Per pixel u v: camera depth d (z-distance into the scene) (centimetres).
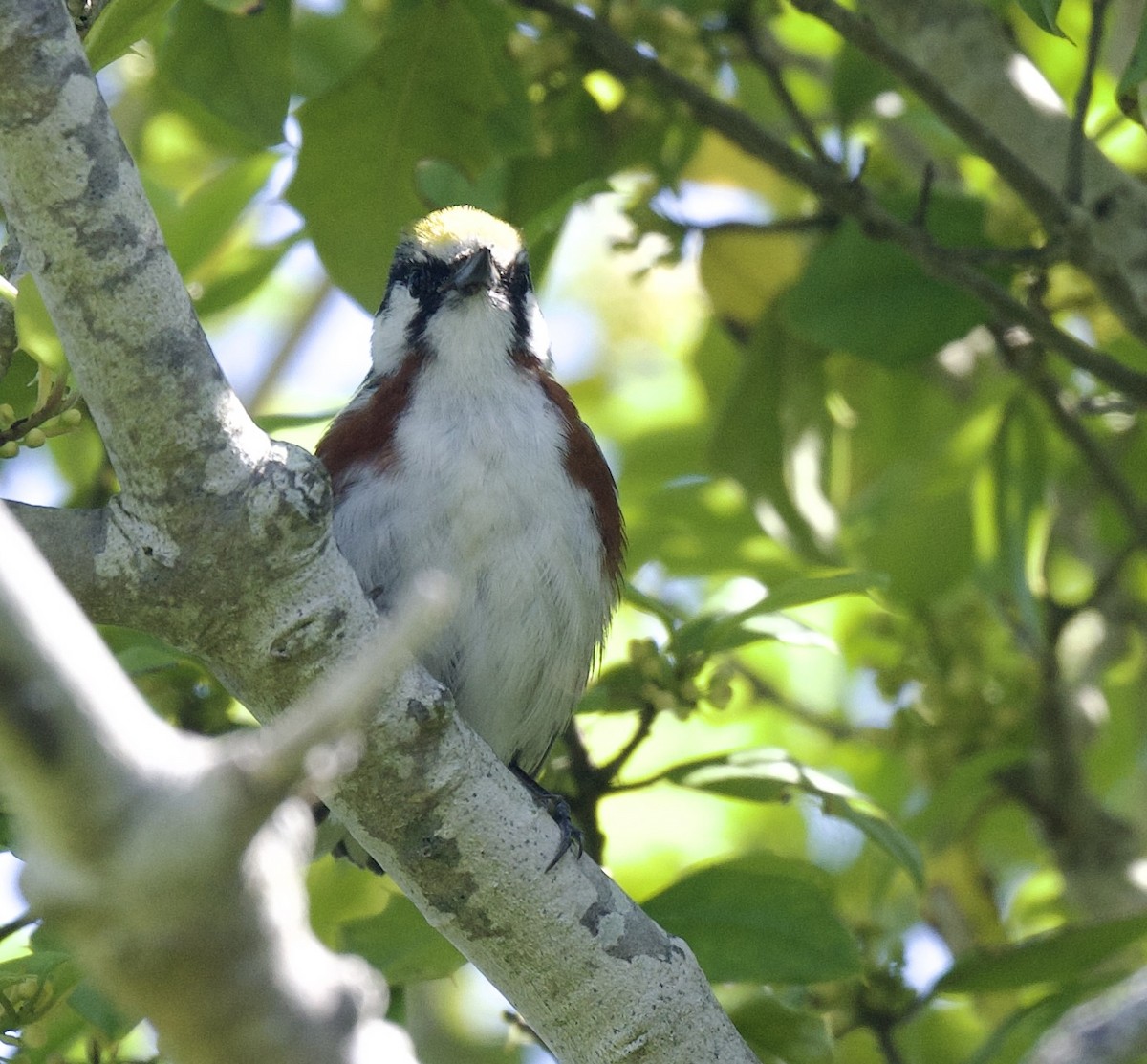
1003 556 1186
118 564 638
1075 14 1238
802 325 1141
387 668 403
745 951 884
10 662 379
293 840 429
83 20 791
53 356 795
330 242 1091
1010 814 1380
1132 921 943
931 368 1420
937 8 1087
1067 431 1190
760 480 1243
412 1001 1338
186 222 1181
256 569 639
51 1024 907
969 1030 1212
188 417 621
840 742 1298
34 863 394
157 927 398
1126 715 1427
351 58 1326
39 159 595
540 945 672
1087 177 1058
